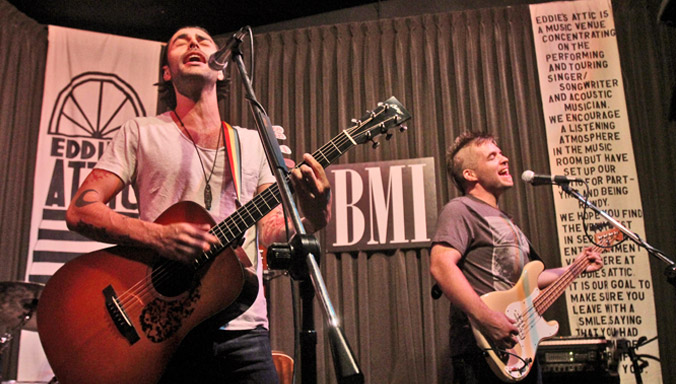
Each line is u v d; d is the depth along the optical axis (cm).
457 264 266
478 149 298
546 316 355
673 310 346
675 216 360
